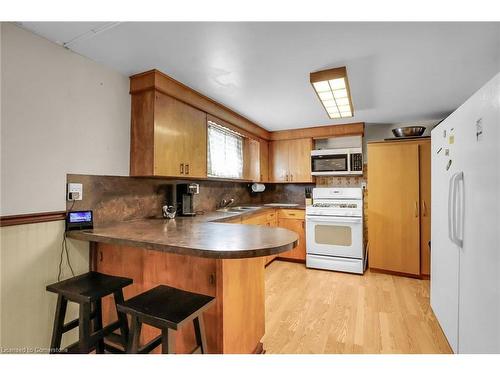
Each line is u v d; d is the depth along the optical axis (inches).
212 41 65.3
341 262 138.4
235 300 60.6
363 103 115.3
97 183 77.4
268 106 118.2
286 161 171.2
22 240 60.6
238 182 163.6
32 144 62.0
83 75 72.9
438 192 82.2
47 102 64.9
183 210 108.3
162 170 85.1
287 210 159.9
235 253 45.1
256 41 65.1
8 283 58.2
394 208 133.5
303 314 93.0
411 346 73.5
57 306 58.4
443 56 72.9
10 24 58.1
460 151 63.2
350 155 152.9
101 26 59.2
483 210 51.5
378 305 99.6
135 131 85.8
